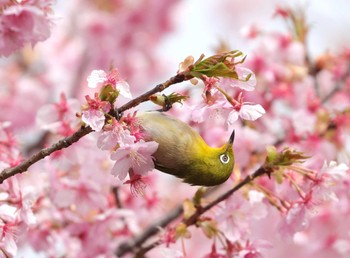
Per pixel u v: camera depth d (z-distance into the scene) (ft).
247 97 43.68
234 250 28.63
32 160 23.34
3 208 25.75
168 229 30.37
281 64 45.27
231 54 22.09
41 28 26.40
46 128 32.19
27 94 58.65
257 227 38.99
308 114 41.22
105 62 64.28
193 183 27.43
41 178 34.91
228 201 28.68
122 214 36.42
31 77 61.00
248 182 27.71
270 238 45.80
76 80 61.82
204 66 22.02
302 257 46.91
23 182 32.17
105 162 35.06
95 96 22.26
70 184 34.09
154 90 22.36
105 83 22.53
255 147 39.81
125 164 23.26
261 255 27.94
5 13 24.66
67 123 32.42
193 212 29.25
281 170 27.02
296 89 43.91
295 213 27.04
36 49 61.11
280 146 41.65
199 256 57.21
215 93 23.56
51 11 26.68
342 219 43.88
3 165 27.99
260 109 23.03
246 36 45.52
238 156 39.55
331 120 40.86
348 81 46.85
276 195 28.17
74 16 64.90
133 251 39.73
